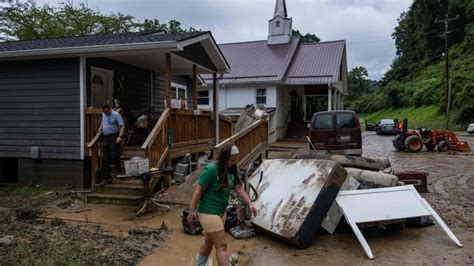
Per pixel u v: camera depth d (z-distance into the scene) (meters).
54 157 9.02
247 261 4.48
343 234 5.47
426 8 59.47
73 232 5.48
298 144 18.89
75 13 26.86
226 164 3.60
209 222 3.57
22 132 9.28
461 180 9.80
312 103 33.47
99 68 9.87
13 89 9.31
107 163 7.76
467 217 6.27
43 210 6.86
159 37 8.86
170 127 8.59
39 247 4.72
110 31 27.78
